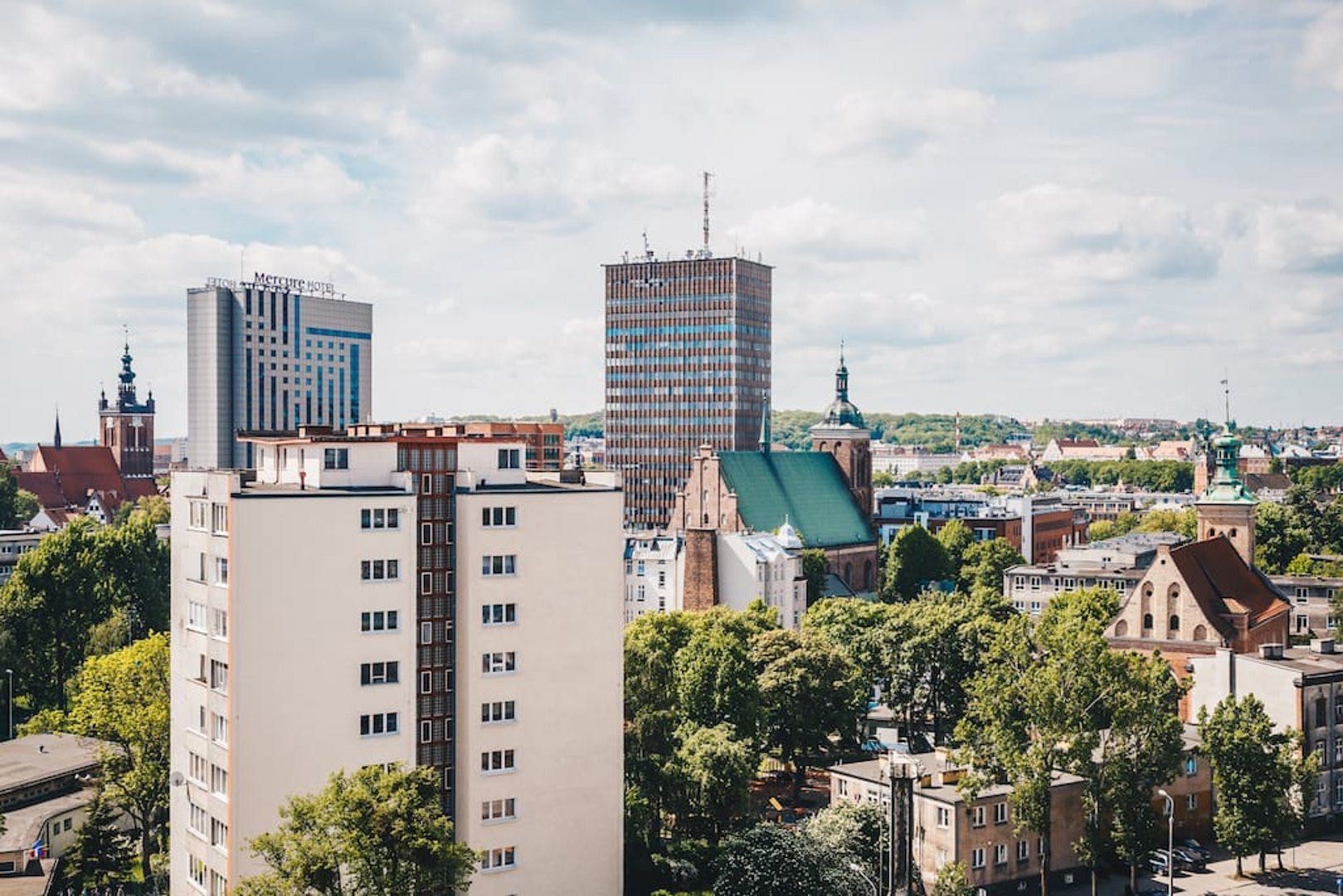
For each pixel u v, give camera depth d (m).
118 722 118.94
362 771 82.69
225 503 91.94
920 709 178.88
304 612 92.00
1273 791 126.12
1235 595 181.12
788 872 107.38
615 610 104.25
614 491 103.94
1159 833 124.56
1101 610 192.88
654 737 126.81
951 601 188.75
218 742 93.00
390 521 94.94
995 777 123.31
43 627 186.88
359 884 80.31
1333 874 130.00
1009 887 122.94
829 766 163.50
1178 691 124.88
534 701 100.50
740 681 141.25
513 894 99.38
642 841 117.19
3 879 116.06
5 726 173.12
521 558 99.94
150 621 198.88
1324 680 145.75
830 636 184.50
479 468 101.12
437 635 97.88
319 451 95.12
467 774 97.88
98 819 115.44
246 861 90.06
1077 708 117.88
